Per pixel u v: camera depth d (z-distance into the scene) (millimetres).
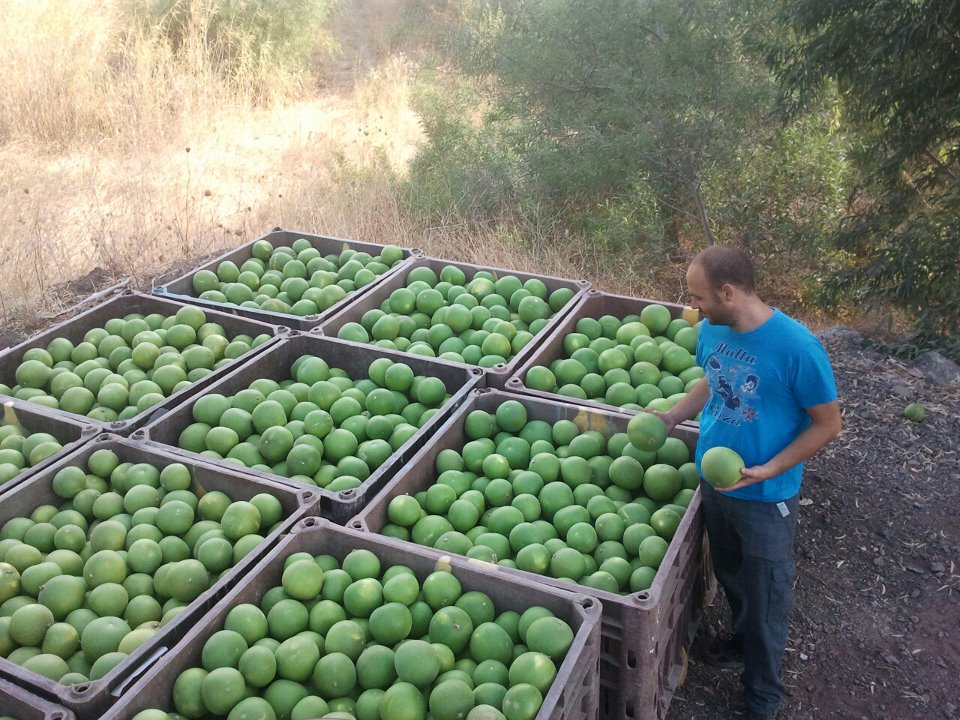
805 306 9852
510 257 9047
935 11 7227
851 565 5215
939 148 9258
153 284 8242
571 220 10250
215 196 11133
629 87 9148
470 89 11273
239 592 3512
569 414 4918
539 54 9734
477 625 3506
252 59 15930
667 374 5500
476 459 4668
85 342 5918
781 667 4555
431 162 10992
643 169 9523
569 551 3982
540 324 6102
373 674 3287
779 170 9844
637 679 3529
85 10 15461
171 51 15539
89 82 13883
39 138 13398
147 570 3918
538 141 10211
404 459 4566
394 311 6359
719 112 9430
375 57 18141
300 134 13789
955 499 5676
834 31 7855
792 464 3545
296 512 4051
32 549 3963
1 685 3082
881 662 4578
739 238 10062
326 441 4840
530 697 3018
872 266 8258
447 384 5461
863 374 7145
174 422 4965
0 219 9820
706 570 4531
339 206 10266
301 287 6863
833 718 4273
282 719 3230
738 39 9453
